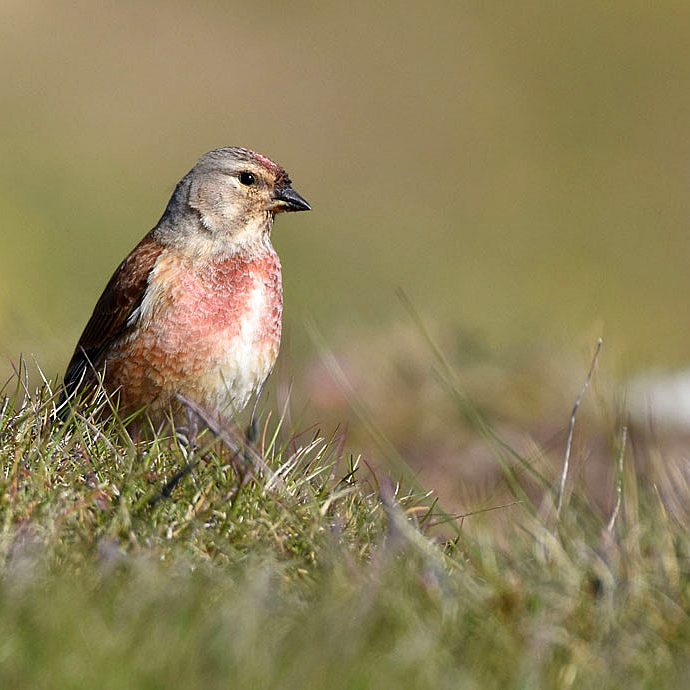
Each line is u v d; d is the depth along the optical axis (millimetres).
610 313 24859
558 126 37656
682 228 33000
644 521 7426
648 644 6410
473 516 8453
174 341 9867
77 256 25109
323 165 34562
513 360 14391
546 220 32875
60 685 5465
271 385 12219
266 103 36812
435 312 17000
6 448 7668
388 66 39406
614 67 39875
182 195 10266
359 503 7859
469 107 38062
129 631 5852
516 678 6000
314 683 5680
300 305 19859
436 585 6555
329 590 6520
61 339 14156
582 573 6820
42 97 33938
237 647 5770
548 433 13273
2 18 37281
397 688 5770
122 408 9953
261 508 7422
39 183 28484
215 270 10062
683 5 42906
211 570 6652
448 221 32094
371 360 14219
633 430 12336
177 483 7398
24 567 6258
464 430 13297
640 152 36656
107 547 6594
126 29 38406
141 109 34688
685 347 22156
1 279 21188
